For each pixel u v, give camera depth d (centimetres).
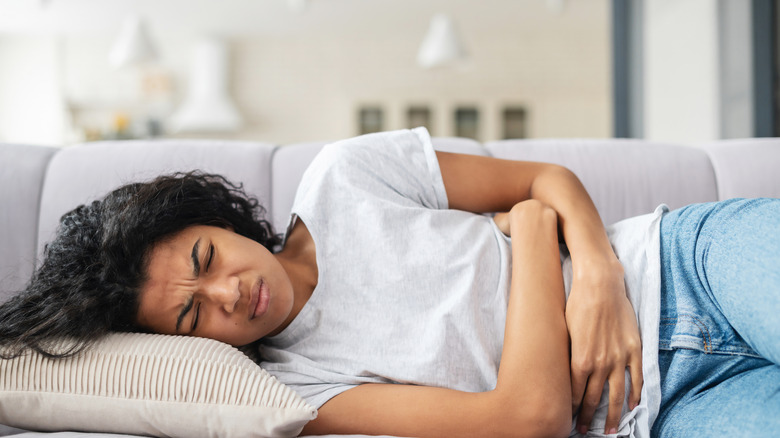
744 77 241
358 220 92
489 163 103
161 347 74
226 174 125
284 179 125
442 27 451
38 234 122
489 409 74
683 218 82
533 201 92
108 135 575
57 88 593
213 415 71
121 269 79
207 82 590
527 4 531
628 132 340
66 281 80
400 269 88
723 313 72
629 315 79
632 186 123
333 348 86
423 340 83
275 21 571
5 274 119
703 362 74
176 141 132
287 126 630
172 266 79
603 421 79
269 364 88
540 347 76
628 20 337
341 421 77
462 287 86
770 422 59
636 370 77
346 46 625
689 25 277
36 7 512
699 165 126
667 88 302
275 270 84
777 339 61
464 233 93
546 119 621
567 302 82
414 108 627
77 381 73
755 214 70
